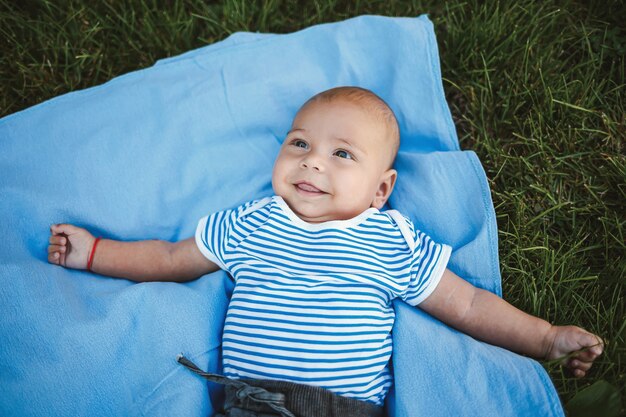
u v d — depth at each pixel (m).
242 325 1.65
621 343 1.77
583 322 1.90
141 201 1.96
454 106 2.37
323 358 1.58
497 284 1.83
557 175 2.15
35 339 1.59
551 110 2.20
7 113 2.34
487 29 2.33
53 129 1.96
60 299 1.65
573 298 1.89
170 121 2.05
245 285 1.72
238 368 1.61
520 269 1.95
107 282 1.81
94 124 1.99
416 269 1.75
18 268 1.68
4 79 2.38
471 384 1.62
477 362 1.64
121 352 1.64
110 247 1.84
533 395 1.58
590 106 2.25
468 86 2.31
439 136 2.08
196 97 2.09
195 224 2.01
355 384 1.59
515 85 2.28
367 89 2.03
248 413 1.52
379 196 1.93
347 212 1.79
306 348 1.59
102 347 1.62
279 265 1.72
